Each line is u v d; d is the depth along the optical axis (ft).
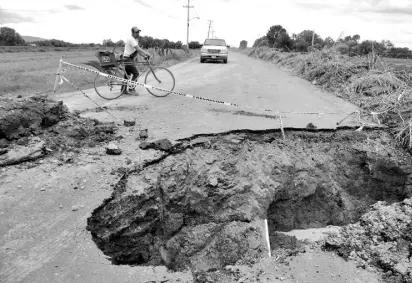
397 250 13.87
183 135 20.75
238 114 26.12
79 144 19.26
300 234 19.52
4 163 16.55
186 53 132.36
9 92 34.81
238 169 19.19
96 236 14.01
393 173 21.58
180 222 17.54
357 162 22.04
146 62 31.76
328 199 21.15
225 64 74.28
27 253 11.85
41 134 19.16
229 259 15.48
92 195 14.89
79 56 113.80
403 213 15.62
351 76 38.27
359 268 13.32
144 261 15.93
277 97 33.37
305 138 22.26
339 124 24.00
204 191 18.15
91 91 35.40
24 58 101.45
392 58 61.57
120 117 24.82
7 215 13.43
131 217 15.39
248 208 17.92
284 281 12.55
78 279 11.11
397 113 26.23
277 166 19.77
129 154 18.35
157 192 16.66
